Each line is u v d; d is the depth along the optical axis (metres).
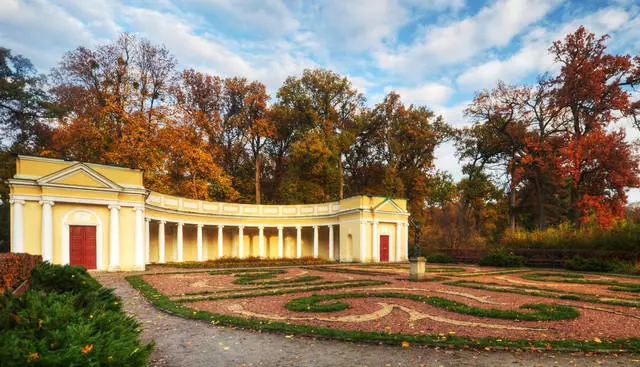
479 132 52.50
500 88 47.28
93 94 37.78
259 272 25.61
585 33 39.97
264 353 7.50
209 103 50.09
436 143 54.91
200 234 40.03
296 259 36.62
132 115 37.34
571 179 40.44
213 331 9.26
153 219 33.34
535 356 7.18
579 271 27.72
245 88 51.16
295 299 13.47
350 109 55.75
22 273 9.91
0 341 3.68
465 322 10.20
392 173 50.94
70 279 10.82
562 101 39.88
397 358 7.10
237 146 53.34
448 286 18.03
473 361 6.91
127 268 26.23
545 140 44.34
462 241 45.44
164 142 39.12
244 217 44.03
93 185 24.94
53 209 23.84
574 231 33.19
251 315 11.15
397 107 53.84
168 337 8.76
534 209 51.50
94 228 25.33
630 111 37.38
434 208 55.88
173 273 24.28
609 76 38.53
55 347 4.09
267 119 52.00
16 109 35.91
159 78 39.97
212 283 19.14
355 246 39.88
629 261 27.52
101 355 4.20
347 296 14.37
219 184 45.44
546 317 10.45
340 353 7.44
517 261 32.59
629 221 31.27
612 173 36.34
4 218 35.31
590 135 36.94
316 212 45.12
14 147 35.75
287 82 53.88
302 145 46.94
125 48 38.69
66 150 36.88
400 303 13.06
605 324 9.97
